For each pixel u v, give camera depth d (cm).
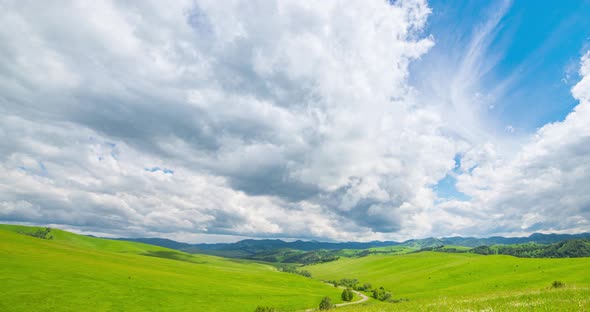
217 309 8231
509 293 2920
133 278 10019
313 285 16588
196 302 8625
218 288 11100
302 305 10150
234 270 19725
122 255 17212
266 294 11325
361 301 11894
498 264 15700
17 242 12900
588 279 9469
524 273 12269
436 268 18825
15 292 6656
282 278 17625
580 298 2012
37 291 6950
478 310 1872
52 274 8544
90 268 10244
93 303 6956
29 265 9000
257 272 19625
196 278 12769
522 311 1720
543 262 14475
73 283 8088
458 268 16600
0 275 7625
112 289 8262
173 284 10400
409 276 18138
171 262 18212
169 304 8000
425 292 12525
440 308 2097
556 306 1780
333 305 9138
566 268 11775
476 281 13138
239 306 8869
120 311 6825
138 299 7881
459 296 3238
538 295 2366
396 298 11869
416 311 2089
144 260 16662
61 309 6212
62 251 13138
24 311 5794
